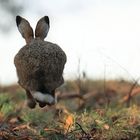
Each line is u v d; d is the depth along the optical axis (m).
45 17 14.98
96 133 15.88
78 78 23.58
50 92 13.73
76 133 15.55
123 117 16.88
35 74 13.58
